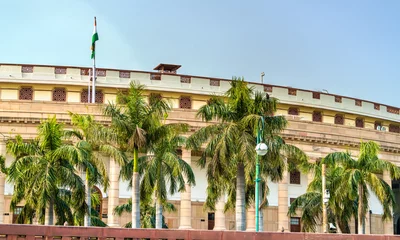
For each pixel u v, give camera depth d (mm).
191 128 67250
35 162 43906
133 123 47000
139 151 48562
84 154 45812
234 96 47375
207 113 46688
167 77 77062
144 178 49844
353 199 52188
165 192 50250
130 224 57594
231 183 51000
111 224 64438
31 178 43594
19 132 65125
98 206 66250
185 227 66625
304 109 82938
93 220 53031
